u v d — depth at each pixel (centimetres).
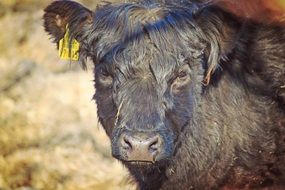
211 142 1883
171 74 1800
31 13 3008
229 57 1897
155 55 1795
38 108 2653
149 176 1891
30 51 2892
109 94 1827
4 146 2591
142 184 1927
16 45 2916
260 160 1936
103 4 1966
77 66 2758
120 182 2486
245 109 1916
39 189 2520
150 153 1725
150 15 1839
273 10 1944
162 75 1784
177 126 1809
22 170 2550
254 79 1928
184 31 1827
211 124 1880
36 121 2628
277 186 1958
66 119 2633
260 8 1931
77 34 1911
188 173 1891
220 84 1891
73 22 1911
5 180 2550
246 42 1916
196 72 1833
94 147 2559
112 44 1820
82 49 1914
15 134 2606
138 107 1748
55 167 2534
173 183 1897
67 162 2536
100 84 1841
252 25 1912
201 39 1836
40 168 2539
